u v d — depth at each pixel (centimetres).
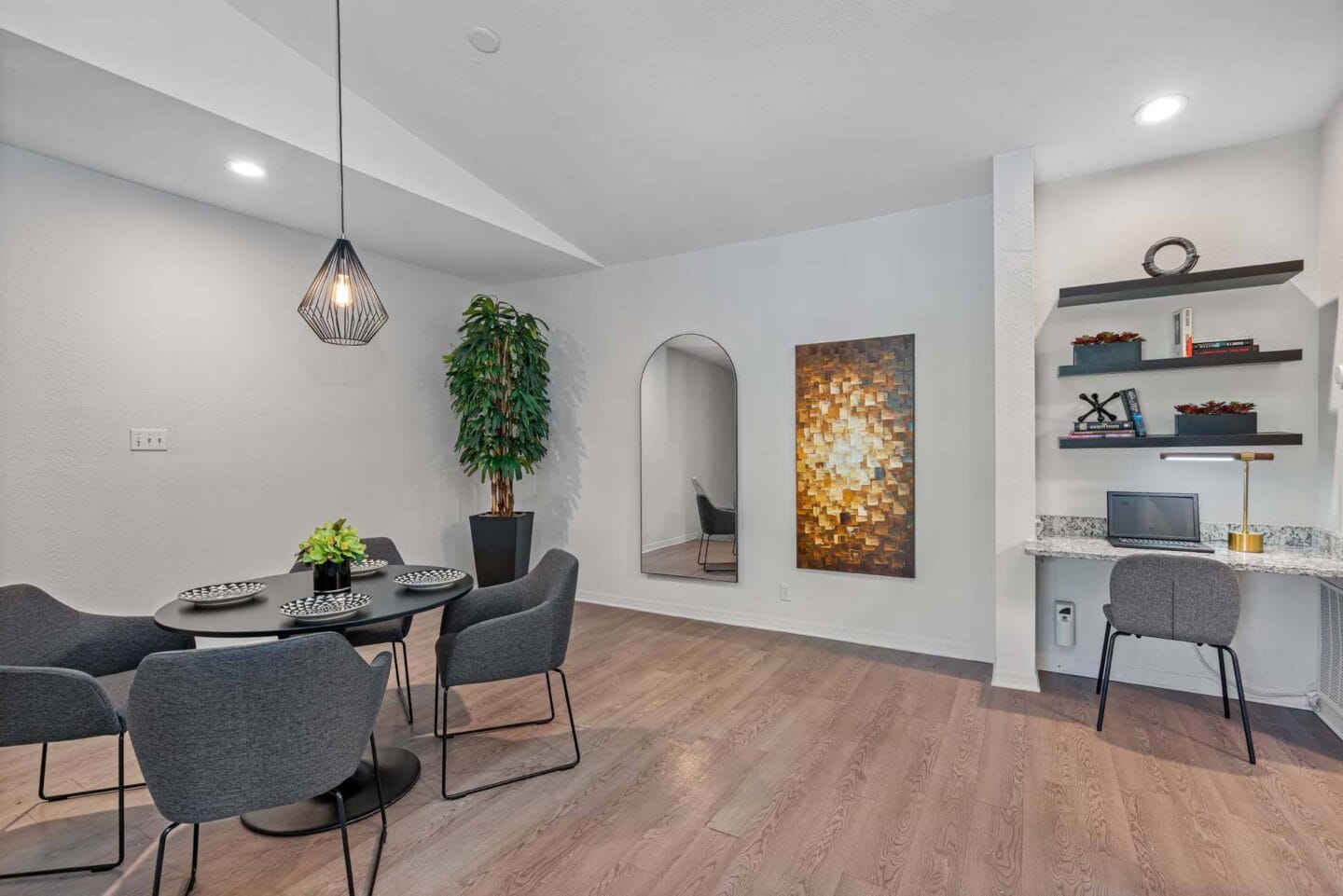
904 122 277
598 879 174
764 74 257
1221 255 285
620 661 343
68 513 284
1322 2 200
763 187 337
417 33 256
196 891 170
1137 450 302
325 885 172
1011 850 183
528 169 341
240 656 142
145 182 303
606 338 461
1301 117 261
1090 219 310
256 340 353
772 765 233
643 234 400
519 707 287
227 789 146
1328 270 258
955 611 344
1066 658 318
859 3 220
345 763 161
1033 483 294
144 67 225
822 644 368
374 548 308
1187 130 271
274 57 264
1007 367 296
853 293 371
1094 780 219
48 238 277
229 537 341
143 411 307
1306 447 270
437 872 178
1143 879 171
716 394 415
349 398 404
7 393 267
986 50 234
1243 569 240
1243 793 210
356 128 295
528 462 446
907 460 353
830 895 167
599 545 469
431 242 396
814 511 379
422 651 363
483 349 424
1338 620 252
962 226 342
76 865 180
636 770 230
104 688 193
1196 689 293
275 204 332
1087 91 249
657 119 292
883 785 218
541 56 260
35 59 208
